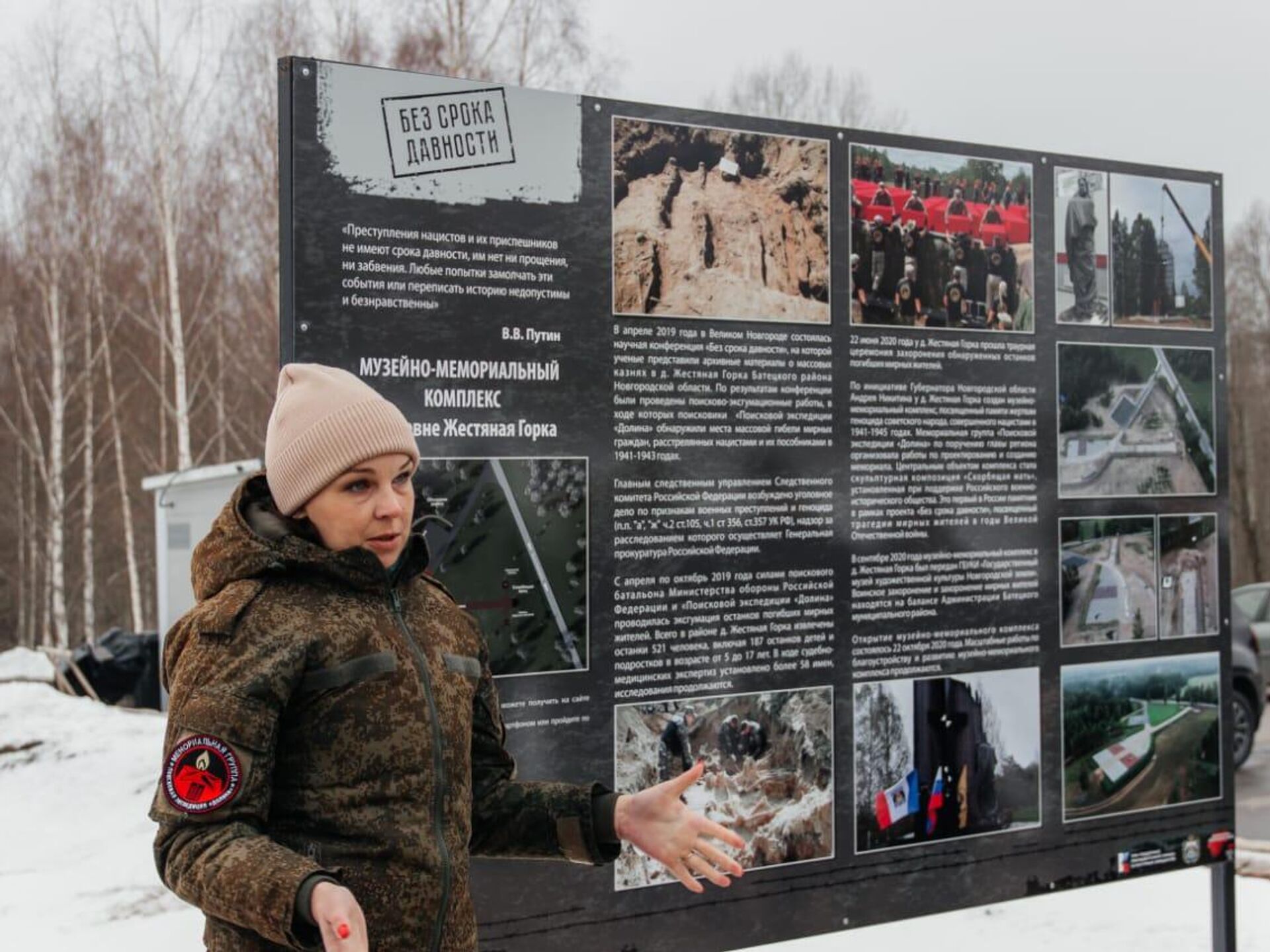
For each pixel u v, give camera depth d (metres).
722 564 3.39
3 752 8.48
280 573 1.80
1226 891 4.23
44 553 27.78
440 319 3.02
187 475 13.81
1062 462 3.97
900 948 4.52
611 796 2.08
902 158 3.70
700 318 3.36
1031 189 3.93
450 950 1.80
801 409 3.53
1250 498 29.70
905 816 3.67
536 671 3.14
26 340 26.58
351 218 2.92
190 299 24.67
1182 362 4.21
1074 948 4.49
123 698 13.48
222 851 1.58
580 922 3.17
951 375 3.78
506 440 3.10
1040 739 3.90
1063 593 3.95
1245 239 30.03
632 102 3.26
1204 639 4.21
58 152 23.94
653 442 3.30
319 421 1.82
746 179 3.44
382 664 1.78
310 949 1.54
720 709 3.38
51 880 5.98
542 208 3.14
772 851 3.45
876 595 3.64
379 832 1.73
